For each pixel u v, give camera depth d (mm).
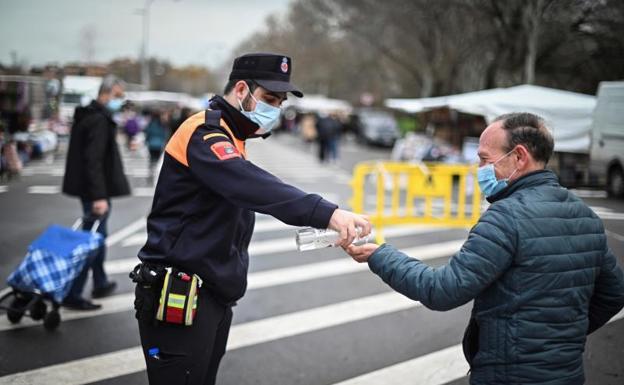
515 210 1958
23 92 14516
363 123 32344
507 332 1944
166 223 2289
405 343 4441
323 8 28531
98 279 5305
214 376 2619
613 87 11875
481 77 20406
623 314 4793
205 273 2254
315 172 17938
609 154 11672
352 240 2047
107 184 5117
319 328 4754
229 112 2330
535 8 12648
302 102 41344
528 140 2043
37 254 4469
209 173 2143
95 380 3740
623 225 6820
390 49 29469
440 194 8750
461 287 1911
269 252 7434
